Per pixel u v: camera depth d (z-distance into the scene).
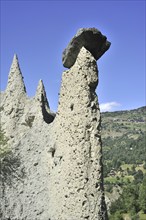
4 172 27.08
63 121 24.75
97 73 23.84
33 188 26.22
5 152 27.14
